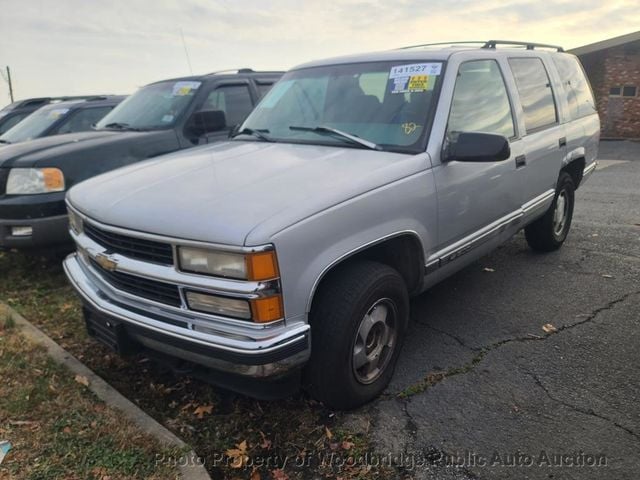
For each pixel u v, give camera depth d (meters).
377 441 2.81
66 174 4.95
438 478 2.55
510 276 5.08
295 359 2.55
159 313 2.71
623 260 5.44
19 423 2.86
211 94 6.24
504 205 4.14
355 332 2.83
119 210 2.86
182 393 3.30
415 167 3.21
